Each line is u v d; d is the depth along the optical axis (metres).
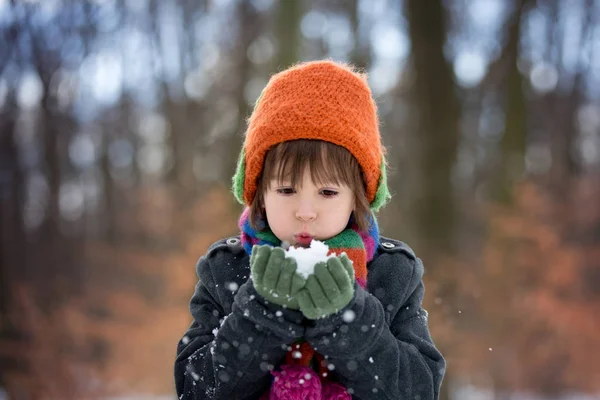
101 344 13.41
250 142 1.71
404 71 12.44
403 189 12.25
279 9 10.70
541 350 11.48
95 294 14.25
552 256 11.92
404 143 12.58
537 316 11.48
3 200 15.32
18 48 14.75
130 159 17.14
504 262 11.80
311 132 1.59
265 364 1.52
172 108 16.73
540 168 15.20
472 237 13.27
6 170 15.30
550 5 15.02
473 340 10.30
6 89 14.85
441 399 7.92
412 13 9.28
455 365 8.32
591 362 11.77
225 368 1.53
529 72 14.41
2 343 13.02
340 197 1.61
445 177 8.87
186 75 16.69
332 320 1.43
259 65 13.88
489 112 14.30
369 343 1.48
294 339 1.48
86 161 16.77
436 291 8.19
